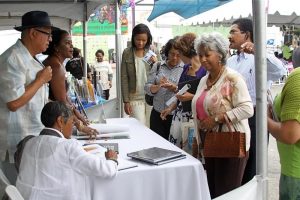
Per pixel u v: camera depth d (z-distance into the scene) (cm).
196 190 216
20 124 253
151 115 399
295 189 214
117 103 490
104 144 264
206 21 780
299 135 196
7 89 239
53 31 312
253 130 298
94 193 202
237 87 238
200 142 261
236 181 250
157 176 212
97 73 958
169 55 377
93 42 1714
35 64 258
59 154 196
